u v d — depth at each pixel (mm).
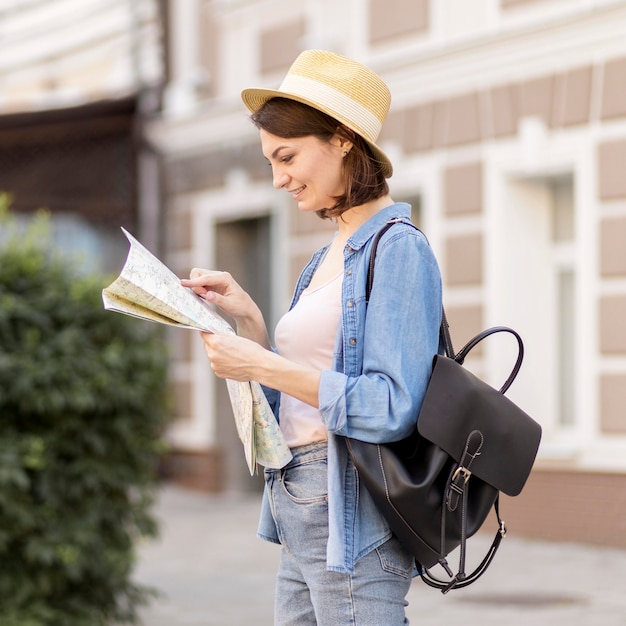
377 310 3088
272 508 3305
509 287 12062
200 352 16359
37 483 6543
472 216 12352
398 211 3285
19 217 16719
